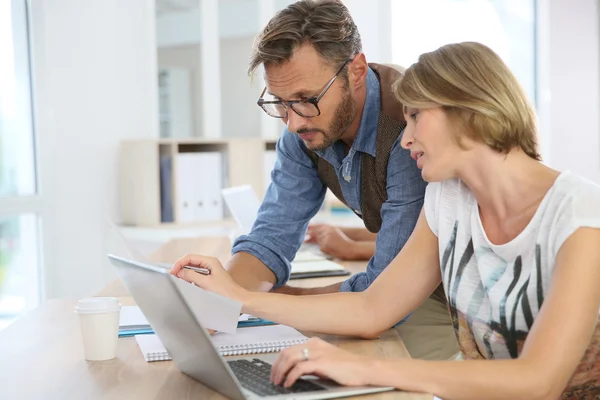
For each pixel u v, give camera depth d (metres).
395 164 1.63
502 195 1.31
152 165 3.94
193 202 4.08
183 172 4.04
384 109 1.67
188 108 4.23
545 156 5.07
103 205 4.01
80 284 3.95
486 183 1.31
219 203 4.17
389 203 1.64
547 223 1.24
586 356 1.27
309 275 2.17
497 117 1.23
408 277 1.47
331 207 4.21
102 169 4.00
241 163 4.18
